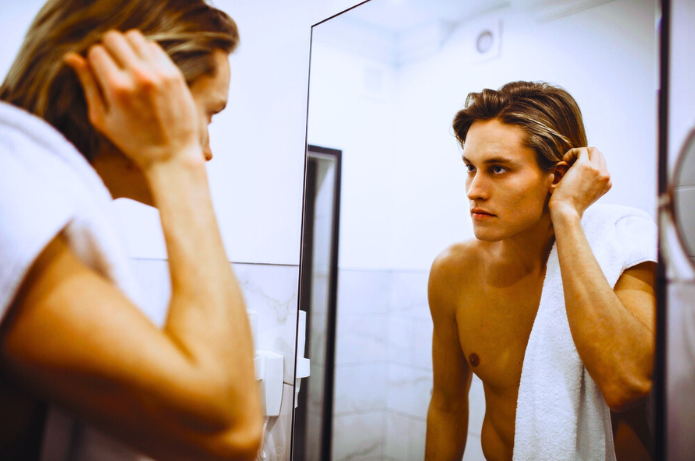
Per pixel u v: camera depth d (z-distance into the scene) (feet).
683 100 2.08
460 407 2.78
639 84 2.19
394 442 3.10
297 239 3.92
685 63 2.09
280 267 4.07
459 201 2.83
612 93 2.26
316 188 3.70
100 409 1.18
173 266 1.40
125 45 1.54
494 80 2.69
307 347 3.66
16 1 3.09
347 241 3.46
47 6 1.85
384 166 3.27
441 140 2.95
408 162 3.13
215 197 3.88
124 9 1.81
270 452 3.88
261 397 3.79
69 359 1.12
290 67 4.14
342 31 3.60
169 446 1.25
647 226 2.12
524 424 2.47
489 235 2.67
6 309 1.13
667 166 2.09
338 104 3.60
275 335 4.07
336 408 3.44
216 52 2.07
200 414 1.21
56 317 1.13
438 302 2.92
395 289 3.17
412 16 3.14
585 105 2.34
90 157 1.81
